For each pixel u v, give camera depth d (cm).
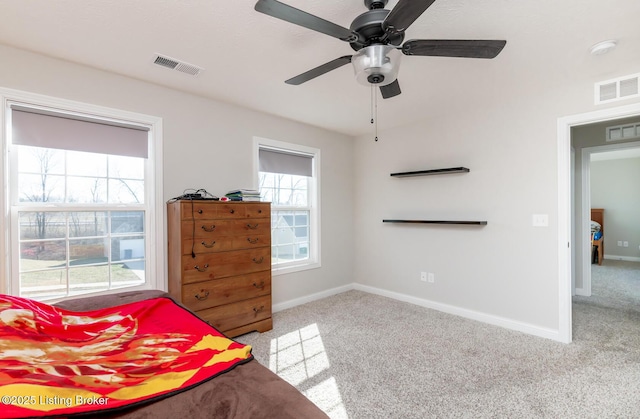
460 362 232
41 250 223
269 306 297
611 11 166
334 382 208
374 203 425
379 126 399
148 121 264
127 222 260
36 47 207
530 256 288
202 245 255
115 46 206
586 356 239
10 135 210
